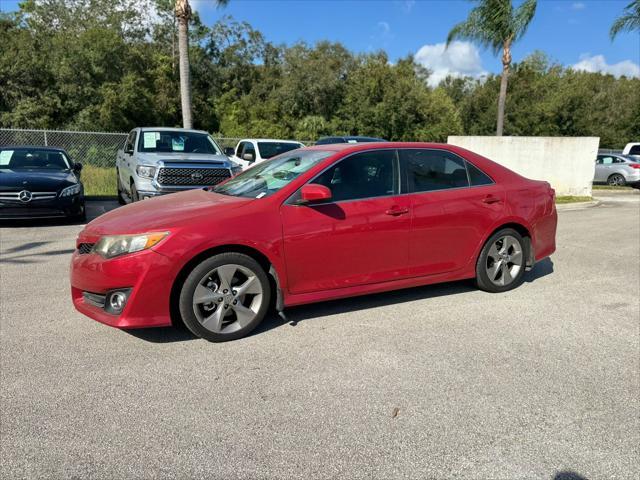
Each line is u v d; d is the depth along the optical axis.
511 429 2.80
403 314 4.61
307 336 4.05
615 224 10.52
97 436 2.66
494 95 45.47
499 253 5.22
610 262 6.84
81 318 4.37
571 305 4.95
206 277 3.78
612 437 2.74
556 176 16.11
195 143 10.41
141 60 35.28
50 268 6.05
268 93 47.16
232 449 2.58
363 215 4.28
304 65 42.66
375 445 2.63
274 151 13.70
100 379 3.29
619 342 4.04
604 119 43.72
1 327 4.14
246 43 49.91
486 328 4.30
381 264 4.45
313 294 4.20
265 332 4.12
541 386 3.29
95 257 3.73
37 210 8.56
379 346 3.88
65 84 29.55
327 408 2.98
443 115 42.19
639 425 2.87
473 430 2.79
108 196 13.48
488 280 5.16
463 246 4.90
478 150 16.50
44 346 3.79
